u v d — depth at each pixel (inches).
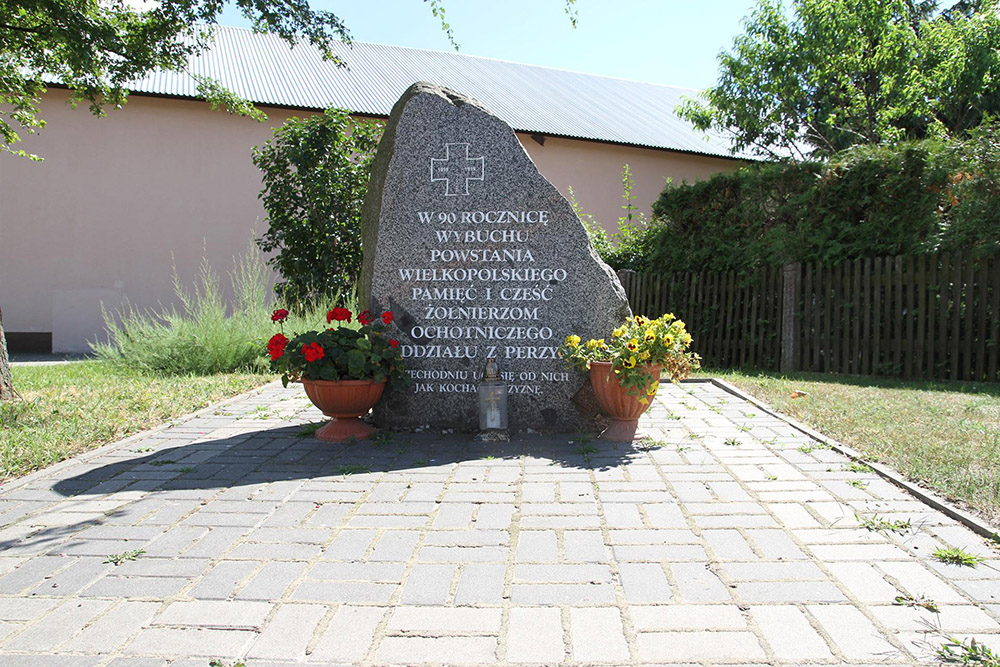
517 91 765.3
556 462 179.6
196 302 520.4
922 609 99.4
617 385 198.8
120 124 580.7
